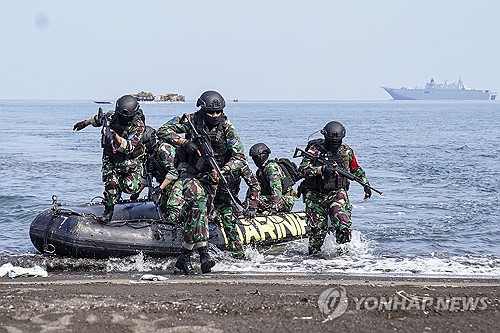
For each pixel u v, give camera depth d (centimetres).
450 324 1042
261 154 2278
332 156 2016
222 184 1684
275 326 1025
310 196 2048
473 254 2095
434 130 11519
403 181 4175
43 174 4491
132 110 1891
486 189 3775
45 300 1166
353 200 3350
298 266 1838
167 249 1906
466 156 6069
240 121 14988
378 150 6812
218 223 1933
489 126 13250
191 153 1627
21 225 2619
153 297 1207
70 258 1869
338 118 18062
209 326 1019
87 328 1005
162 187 1945
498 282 1527
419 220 2734
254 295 1240
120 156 1909
